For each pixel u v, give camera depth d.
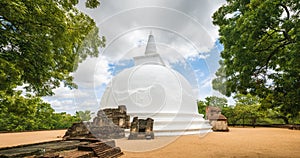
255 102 36.28
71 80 10.30
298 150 9.32
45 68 6.99
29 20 5.93
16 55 6.08
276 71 8.34
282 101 7.89
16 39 5.96
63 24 6.77
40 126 26.84
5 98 10.19
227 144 11.42
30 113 11.91
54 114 30.20
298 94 6.73
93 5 8.06
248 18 7.14
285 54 7.45
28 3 5.65
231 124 36.53
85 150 7.36
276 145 10.99
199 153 8.54
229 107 36.16
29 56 6.27
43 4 6.09
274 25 7.02
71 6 8.54
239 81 8.56
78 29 9.66
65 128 30.84
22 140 13.59
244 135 17.48
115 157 7.83
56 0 7.75
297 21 6.30
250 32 7.32
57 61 8.62
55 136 16.62
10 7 5.21
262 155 8.10
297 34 5.89
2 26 5.96
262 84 8.27
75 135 13.27
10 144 11.49
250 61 7.58
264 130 24.67
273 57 7.92
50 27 6.54
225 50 9.17
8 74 6.05
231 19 10.15
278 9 6.75
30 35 6.27
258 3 7.07
